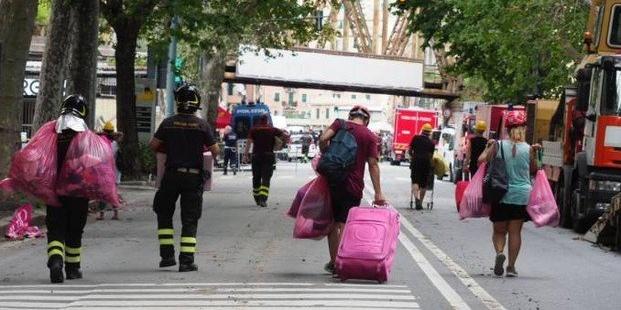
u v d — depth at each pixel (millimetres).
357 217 13289
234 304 11289
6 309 10930
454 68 45281
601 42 24344
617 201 18891
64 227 13281
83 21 29344
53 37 28859
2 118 22188
